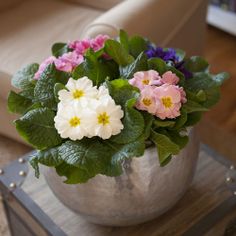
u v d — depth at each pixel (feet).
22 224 2.84
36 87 2.22
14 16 4.54
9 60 3.72
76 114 2.06
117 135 2.09
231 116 4.74
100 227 2.49
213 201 2.57
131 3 3.70
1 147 4.40
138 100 2.11
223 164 2.75
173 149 2.10
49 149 2.13
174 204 2.50
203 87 2.34
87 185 2.22
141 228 2.47
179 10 3.91
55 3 4.79
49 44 3.94
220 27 6.12
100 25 3.45
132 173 2.18
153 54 2.37
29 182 2.73
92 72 2.23
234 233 2.74
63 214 2.55
